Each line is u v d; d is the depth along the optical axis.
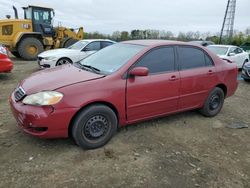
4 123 4.49
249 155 3.94
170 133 4.47
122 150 3.79
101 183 3.05
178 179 3.21
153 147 3.94
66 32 16.44
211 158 3.76
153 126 4.68
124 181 3.11
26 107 3.41
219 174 3.38
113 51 4.59
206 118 5.29
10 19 14.30
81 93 3.50
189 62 4.76
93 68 4.21
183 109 4.78
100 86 3.65
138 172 3.30
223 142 4.30
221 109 5.89
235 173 3.44
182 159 3.67
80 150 3.71
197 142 4.23
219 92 5.31
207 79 4.97
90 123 3.66
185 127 4.77
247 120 5.38
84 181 3.07
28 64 12.52
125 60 4.07
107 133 3.86
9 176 3.08
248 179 3.34
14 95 3.83
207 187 3.11
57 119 3.38
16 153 3.56
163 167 3.44
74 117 3.54
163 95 4.33
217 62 5.23
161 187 3.05
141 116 4.20
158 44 4.39
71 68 4.31
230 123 5.14
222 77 5.25
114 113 3.86
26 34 14.29
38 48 14.60
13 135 4.06
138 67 3.89
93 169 3.30
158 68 4.30
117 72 3.86
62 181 3.04
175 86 4.46
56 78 3.75
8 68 7.94
